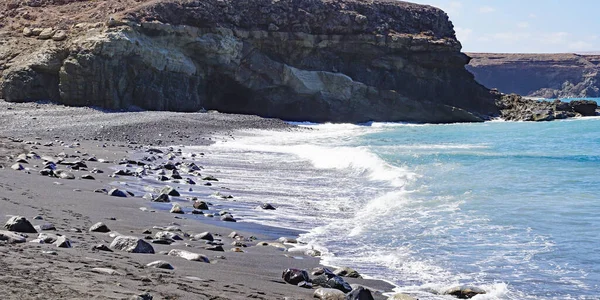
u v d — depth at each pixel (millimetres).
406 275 8328
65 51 49188
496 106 67625
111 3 56531
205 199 14742
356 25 62719
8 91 48125
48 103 48156
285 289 6918
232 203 14422
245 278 7254
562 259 9062
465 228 11281
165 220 11117
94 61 47812
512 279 8141
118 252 7543
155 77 51562
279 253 9273
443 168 20531
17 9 58094
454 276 8297
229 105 59312
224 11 56719
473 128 50219
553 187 15953
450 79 67062
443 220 12047
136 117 41094
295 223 12164
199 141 33375
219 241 9828
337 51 62469
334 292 6617
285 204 14438
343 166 21906
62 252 6902
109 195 13328
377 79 63438
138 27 50688
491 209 13000
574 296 7426
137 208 12125
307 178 19344
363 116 60781
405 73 64750
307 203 14594
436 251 9664
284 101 59531
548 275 8305
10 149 20484
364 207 14000
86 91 48312
